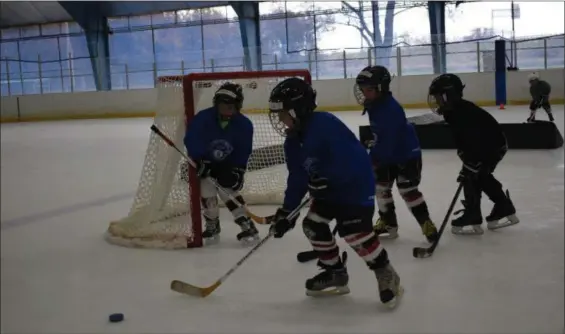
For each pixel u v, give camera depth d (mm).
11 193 5289
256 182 4414
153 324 2221
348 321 2182
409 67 15312
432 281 2564
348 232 2234
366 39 16672
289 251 3135
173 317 2285
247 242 3258
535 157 5898
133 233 3453
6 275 2855
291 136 2193
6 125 15375
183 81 3326
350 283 2592
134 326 2209
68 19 18516
